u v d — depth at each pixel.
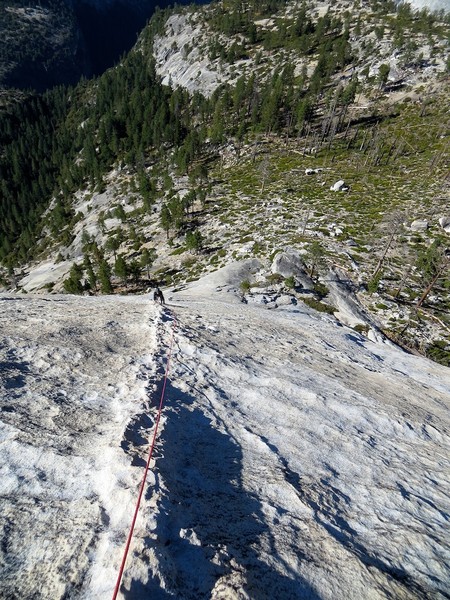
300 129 105.69
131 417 7.85
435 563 6.71
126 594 4.35
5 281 95.62
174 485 6.28
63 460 6.55
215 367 12.68
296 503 7.16
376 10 159.00
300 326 27.28
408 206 66.88
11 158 165.38
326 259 47.16
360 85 119.44
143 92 156.75
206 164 107.69
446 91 106.56
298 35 156.88
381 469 9.57
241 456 8.29
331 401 12.50
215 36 177.75
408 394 17.48
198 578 4.91
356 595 5.46
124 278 59.34
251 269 46.41
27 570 4.67
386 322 37.91
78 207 122.81
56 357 10.81
